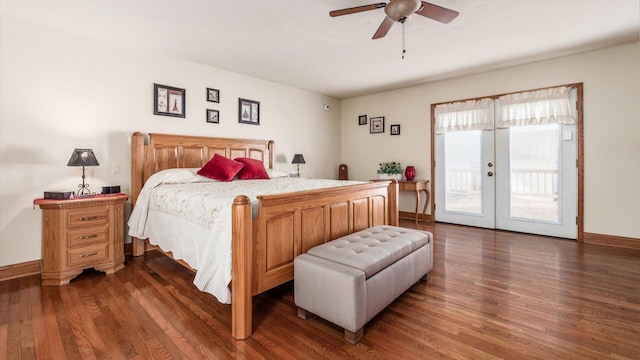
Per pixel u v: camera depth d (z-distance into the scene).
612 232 3.52
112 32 2.95
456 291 2.33
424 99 5.00
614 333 1.75
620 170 3.45
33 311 2.05
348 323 1.68
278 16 2.64
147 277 2.69
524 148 4.11
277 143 4.94
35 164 2.77
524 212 4.15
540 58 3.77
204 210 2.11
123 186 3.31
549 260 3.04
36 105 2.76
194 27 2.85
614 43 3.33
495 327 1.83
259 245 1.88
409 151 5.21
